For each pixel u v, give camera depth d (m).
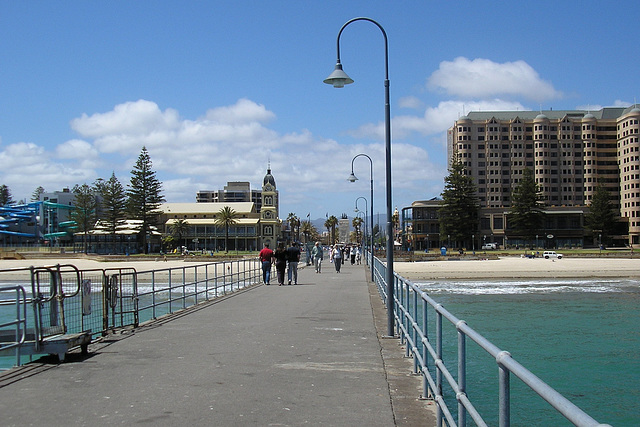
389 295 12.25
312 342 11.48
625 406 12.05
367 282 30.31
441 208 110.94
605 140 136.38
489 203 135.62
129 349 10.62
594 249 112.75
